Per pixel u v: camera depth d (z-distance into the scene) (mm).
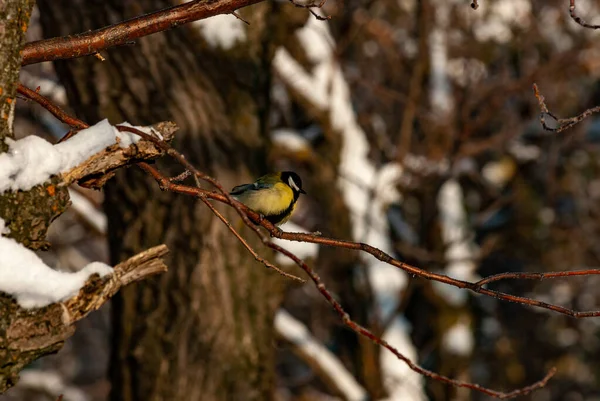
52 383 16078
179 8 4520
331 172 13938
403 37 18750
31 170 3820
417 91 15320
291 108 15375
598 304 21922
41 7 8289
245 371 8781
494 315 22141
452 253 16891
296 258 3662
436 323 17000
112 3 8016
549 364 22391
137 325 8711
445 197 17250
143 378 8672
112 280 4133
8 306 3693
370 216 14242
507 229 20641
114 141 4125
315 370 12664
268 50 9133
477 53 18031
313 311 18297
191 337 8609
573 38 18094
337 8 14188
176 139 8359
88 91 8266
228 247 8570
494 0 18375
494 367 22094
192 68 8391
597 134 19672
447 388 16594
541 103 4715
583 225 20766
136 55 8234
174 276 8586
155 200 8453
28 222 3803
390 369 13969
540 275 4234
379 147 16828
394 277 14555
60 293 3842
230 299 8656
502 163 20281
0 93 3736
